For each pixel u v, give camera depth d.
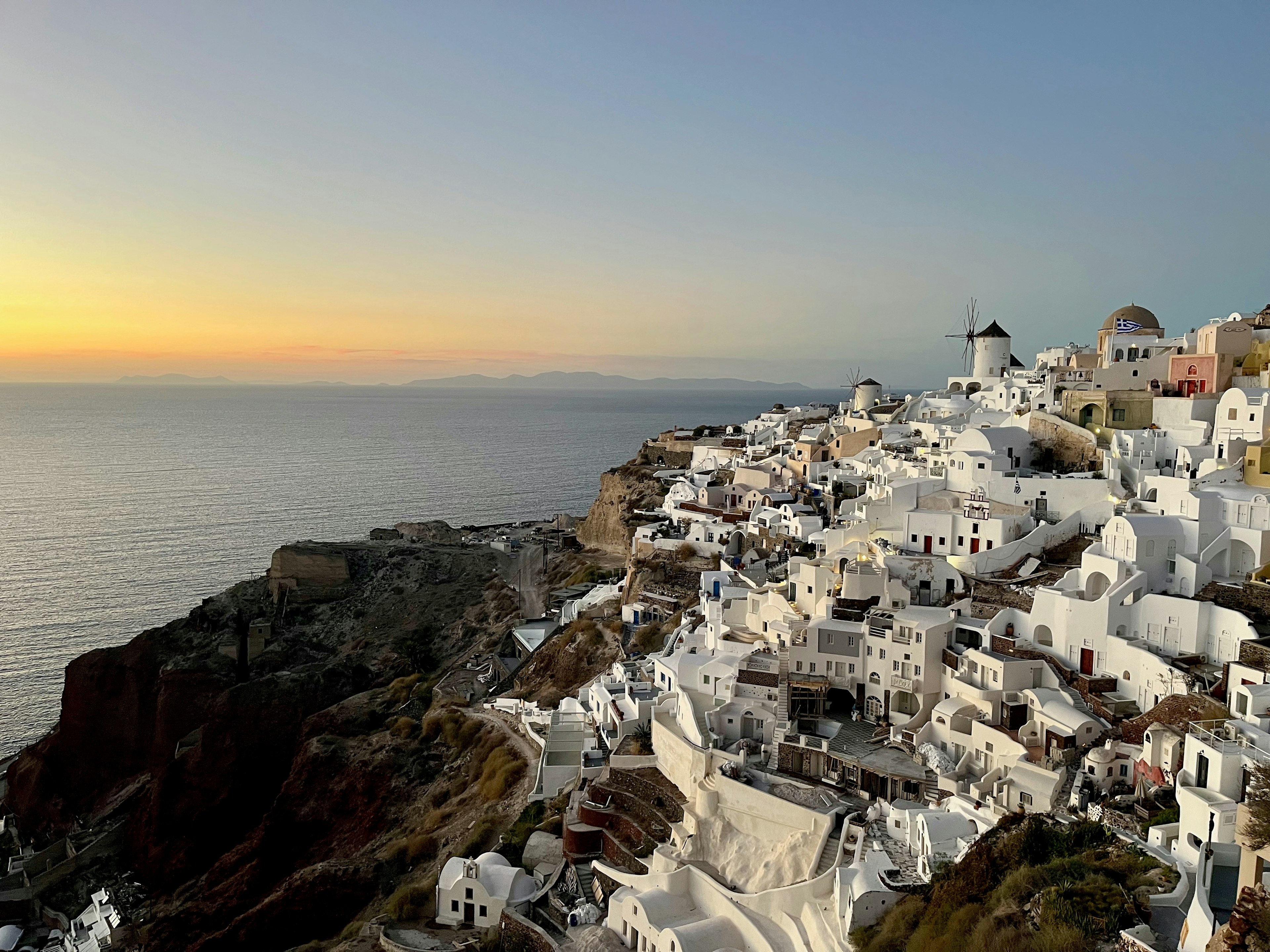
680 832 60.94
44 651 167.62
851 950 43.81
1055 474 82.44
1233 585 57.50
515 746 93.00
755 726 66.94
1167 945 31.55
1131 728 51.50
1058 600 61.44
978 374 139.38
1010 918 37.06
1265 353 79.50
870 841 50.88
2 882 112.06
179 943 94.19
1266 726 44.00
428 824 87.44
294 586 160.00
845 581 71.44
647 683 85.94
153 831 119.81
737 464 147.12
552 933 58.03
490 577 161.12
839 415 174.50
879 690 66.00
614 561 157.00
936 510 82.31
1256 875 30.22
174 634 147.50
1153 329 110.19
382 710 122.12
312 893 82.25
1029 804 49.78
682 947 48.12
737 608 84.38
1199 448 72.75
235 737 126.44
